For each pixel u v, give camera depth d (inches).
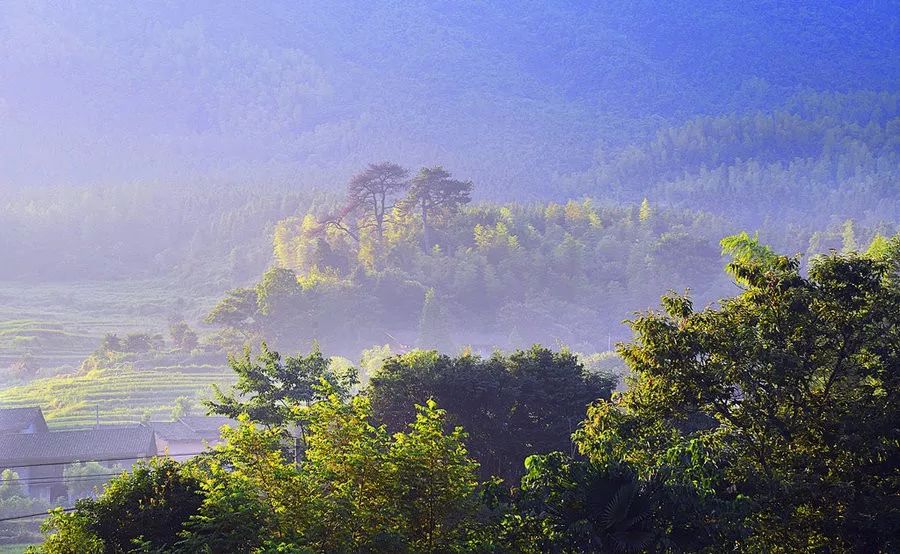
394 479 1528.1
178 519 1654.8
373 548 1473.9
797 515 1754.4
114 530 1642.5
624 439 1834.4
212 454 2215.8
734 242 2477.9
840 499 1696.6
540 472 1544.0
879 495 1701.5
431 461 1542.8
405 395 3462.1
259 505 1499.8
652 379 1878.7
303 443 2795.3
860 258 1862.7
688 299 1911.9
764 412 1790.1
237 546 1480.1
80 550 1551.4
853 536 1715.1
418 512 1525.6
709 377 1811.0
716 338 1819.6
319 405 1704.0
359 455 1541.6
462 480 1555.1
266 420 3223.4
